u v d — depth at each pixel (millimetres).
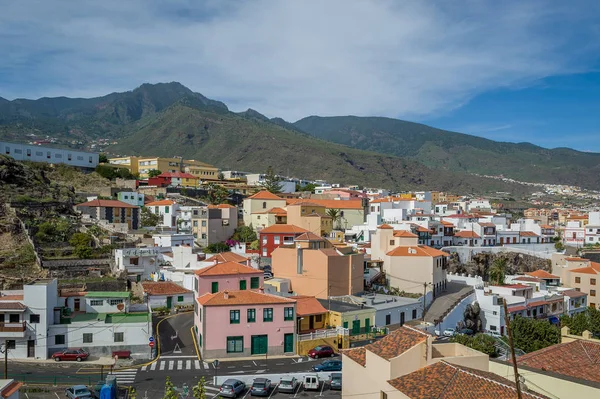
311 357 69812
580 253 176750
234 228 159750
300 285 96688
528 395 32094
